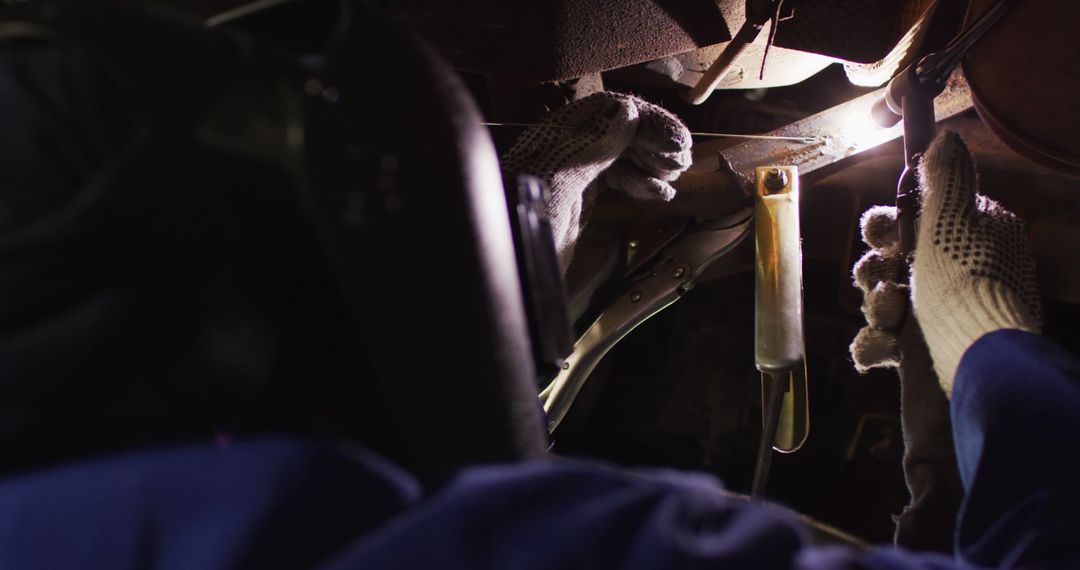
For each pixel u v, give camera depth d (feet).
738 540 1.50
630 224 5.59
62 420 1.57
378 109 1.93
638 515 1.50
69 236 1.49
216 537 1.42
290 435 1.75
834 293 6.94
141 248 1.58
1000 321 3.19
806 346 7.03
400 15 4.94
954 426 2.93
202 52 1.76
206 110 1.72
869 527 6.73
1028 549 2.05
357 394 1.93
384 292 1.85
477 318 2.04
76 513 1.44
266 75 1.77
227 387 1.79
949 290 3.39
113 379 1.59
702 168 5.88
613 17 4.91
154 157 1.58
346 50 1.93
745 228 5.47
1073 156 4.41
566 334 2.60
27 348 1.50
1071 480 2.29
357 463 1.58
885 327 4.35
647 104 4.49
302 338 1.84
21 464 1.63
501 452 2.06
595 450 7.45
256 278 1.79
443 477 1.89
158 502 1.46
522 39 5.02
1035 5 4.13
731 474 7.18
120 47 1.72
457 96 2.22
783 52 5.57
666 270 5.48
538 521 1.47
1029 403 2.58
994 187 5.91
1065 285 5.90
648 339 7.53
